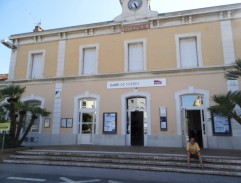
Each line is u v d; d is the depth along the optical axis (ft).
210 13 40.73
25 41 52.06
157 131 39.47
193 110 39.27
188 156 25.29
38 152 32.40
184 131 38.50
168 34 42.73
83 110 44.96
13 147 35.09
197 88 38.91
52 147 38.63
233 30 39.52
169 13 42.91
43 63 49.49
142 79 42.06
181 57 41.70
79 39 48.32
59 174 23.98
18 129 37.01
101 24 46.50
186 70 39.83
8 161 30.66
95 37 47.32
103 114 42.91
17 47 52.29
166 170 25.07
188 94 39.55
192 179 21.79
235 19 39.81
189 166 24.97
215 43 39.83
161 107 39.99
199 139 37.93
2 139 34.35
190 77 39.65
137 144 40.91
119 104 42.42
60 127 44.73
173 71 40.42
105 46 46.11
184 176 22.95
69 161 29.45
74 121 44.29
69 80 46.37
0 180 21.35
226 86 37.63
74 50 48.06
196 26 41.45
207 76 38.88
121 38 45.42
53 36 50.26
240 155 28.25
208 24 40.93
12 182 20.56
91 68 46.78
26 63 50.75
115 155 29.32
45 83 47.80
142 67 43.50
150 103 40.70
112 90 43.37
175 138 38.37
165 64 41.65
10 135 36.06
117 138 41.27
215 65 38.52
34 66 50.83
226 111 26.32
